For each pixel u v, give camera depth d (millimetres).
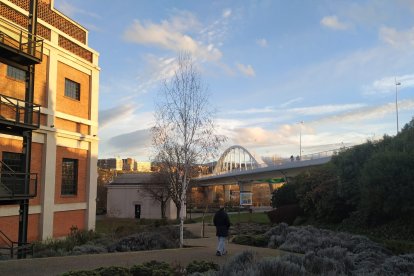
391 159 24312
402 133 28672
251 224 37719
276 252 15430
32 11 19547
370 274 9828
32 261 12406
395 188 23953
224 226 14211
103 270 9195
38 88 23719
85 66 28328
